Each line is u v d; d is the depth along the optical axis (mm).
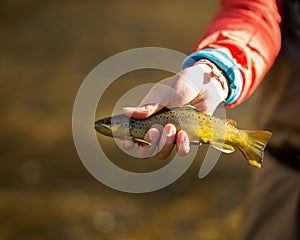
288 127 2436
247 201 2709
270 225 2568
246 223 2680
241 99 1947
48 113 6859
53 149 6055
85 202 5137
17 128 6508
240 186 5238
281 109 2449
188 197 5164
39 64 8305
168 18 9914
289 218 2484
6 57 8547
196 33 9336
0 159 5863
